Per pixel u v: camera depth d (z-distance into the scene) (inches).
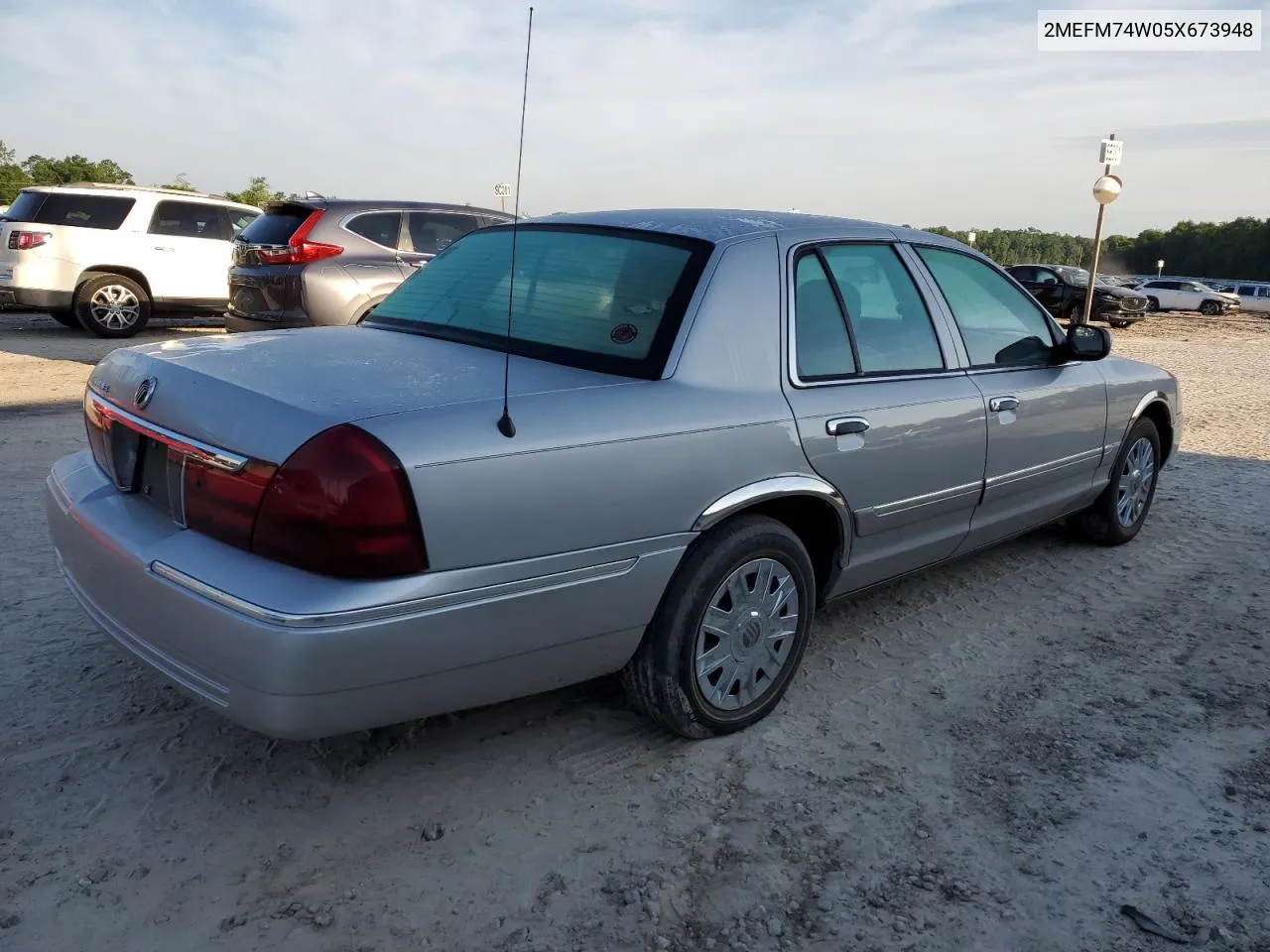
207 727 119.3
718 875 98.1
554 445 98.3
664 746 120.8
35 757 111.5
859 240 142.4
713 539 114.4
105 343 477.7
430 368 108.3
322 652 86.6
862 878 98.5
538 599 99.3
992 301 165.5
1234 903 96.9
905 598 173.8
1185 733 129.4
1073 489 183.6
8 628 142.6
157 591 94.5
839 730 126.8
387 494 87.9
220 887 93.2
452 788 110.3
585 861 99.3
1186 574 191.3
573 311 122.2
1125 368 196.9
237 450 92.4
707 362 115.9
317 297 329.1
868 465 130.6
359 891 93.6
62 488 116.0
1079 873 100.6
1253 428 364.8
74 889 91.7
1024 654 152.4
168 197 502.9
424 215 355.6
